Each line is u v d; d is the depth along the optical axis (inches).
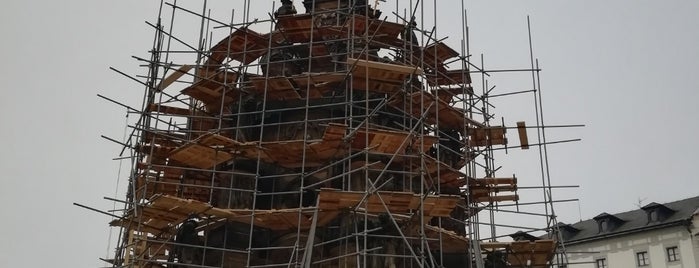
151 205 1224.8
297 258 1186.6
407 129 1380.4
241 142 1344.7
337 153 1328.7
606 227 3038.9
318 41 1514.5
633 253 2903.5
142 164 1348.4
